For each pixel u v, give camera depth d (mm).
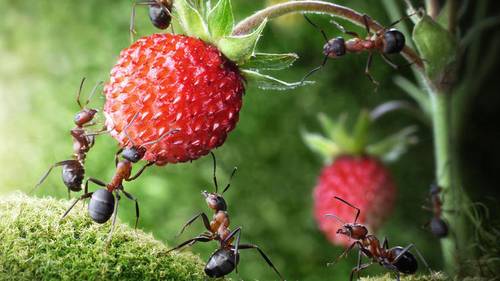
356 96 211
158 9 117
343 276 182
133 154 109
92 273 103
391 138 165
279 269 183
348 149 166
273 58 111
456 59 130
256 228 189
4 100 209
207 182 192
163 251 108
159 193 186
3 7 230
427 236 188
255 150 201
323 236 189
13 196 112
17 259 103
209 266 106
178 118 108
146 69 109
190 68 109
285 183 197
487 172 201
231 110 110
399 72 213
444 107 136
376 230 164
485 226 127
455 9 129
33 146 197
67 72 214
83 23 223
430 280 116
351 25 212
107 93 111
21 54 220
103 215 106
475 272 123
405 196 197
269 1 205
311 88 210
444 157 137
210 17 111
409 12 128
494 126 206
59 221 107
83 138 123
